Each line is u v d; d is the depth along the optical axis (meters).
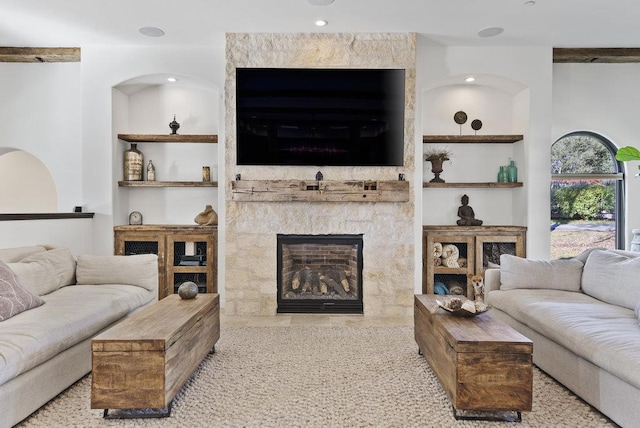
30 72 4.75
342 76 4.10
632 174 4.82
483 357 1.96
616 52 4.43
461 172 4.88
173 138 4.62
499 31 3.98
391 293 4.13
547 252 4.41
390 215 4.12
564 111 4.80
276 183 4.04
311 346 3.12
